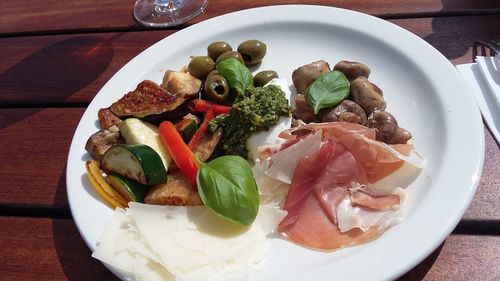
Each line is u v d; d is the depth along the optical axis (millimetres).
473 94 254
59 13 410
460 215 202
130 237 218
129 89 316
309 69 288
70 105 323
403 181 231
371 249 200
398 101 275
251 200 218
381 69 296
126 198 250
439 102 256
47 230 247
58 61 361
